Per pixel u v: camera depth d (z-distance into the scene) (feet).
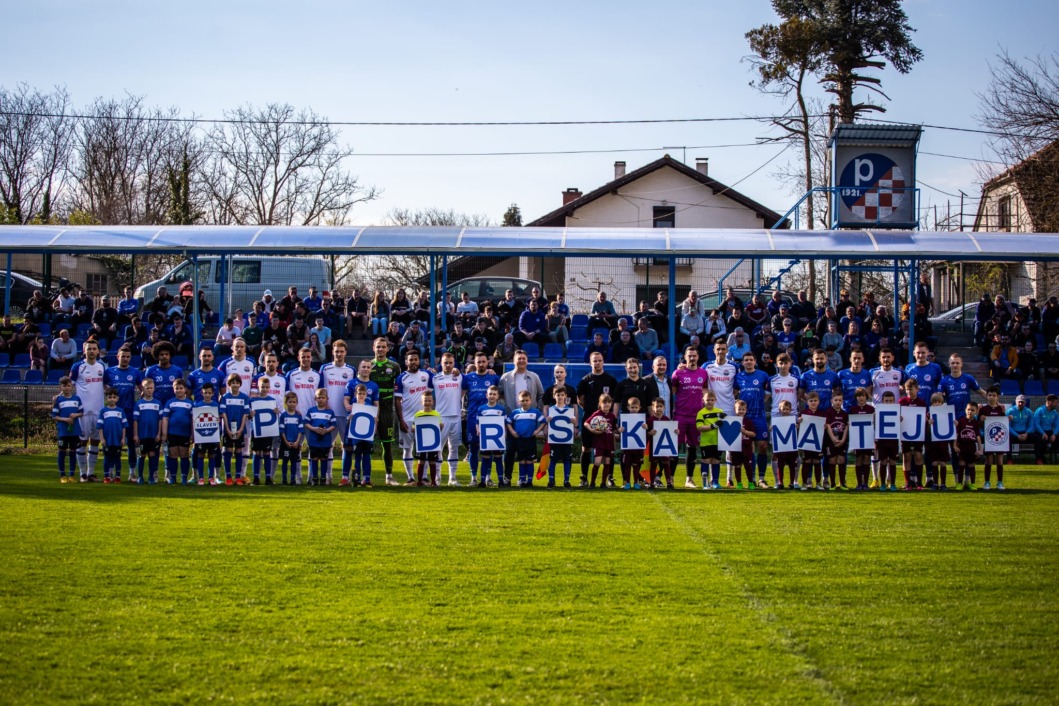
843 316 82.64
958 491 51.16
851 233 75.92
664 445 51.80
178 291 96.73
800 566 31.48
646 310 82.07
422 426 51.49
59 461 52.06
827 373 54.03
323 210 179.42
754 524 38.93
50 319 89.51
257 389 52.19
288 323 78.84
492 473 59.47
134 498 45.09
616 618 25.89
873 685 21.35
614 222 153.58
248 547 33.58
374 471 59.31
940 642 24.13
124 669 21.94
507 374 54.03
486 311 80.74
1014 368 79.25
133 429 52.03
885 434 51.83
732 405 52.80
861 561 32.19
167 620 25.35
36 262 117.50
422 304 86.38
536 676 21.77
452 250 74.13
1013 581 29.73
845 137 87.76
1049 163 118.52
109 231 76.69
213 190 178.81
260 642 23.79
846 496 48.49
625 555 32.89
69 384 51.83
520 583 29.19
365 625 25.13
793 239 75.10
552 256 74.74
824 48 135.13
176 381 52.44
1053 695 20.89
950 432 51.85
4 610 25.88
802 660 22.82
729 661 22.74
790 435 51.90
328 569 30.66
